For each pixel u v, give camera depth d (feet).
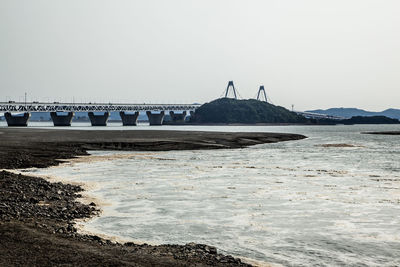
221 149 230.89
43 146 199.82
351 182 109.09
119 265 41.70
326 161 167.22
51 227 57.26
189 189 96.37
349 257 50.80
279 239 57.88
